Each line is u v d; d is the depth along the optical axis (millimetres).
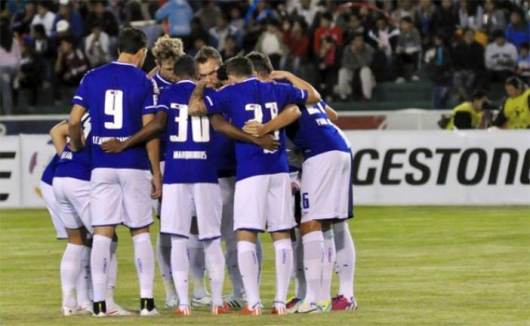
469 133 59000
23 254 44125
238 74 28641
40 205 61500
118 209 29062
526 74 73625
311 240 29234
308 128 29203
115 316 28844
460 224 52031
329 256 29500
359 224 52812
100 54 76188
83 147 29453
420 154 59344
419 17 76750
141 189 29031
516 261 40062
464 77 73750
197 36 74000
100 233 29031
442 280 35562
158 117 28812
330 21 75062
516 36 75250
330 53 74500
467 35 73625
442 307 29922
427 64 74812
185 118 28891
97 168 28844
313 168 29141
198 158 28891
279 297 28953
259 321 27328
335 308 29750
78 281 30703
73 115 28891
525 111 62906
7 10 80062
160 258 31609
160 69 31500
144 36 29453
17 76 76562
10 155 61469
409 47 75312
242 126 28375
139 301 32656
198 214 29031
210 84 29844
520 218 53812
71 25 77188
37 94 76688
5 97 75188
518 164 58844
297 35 74750
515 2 77438
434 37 75750
